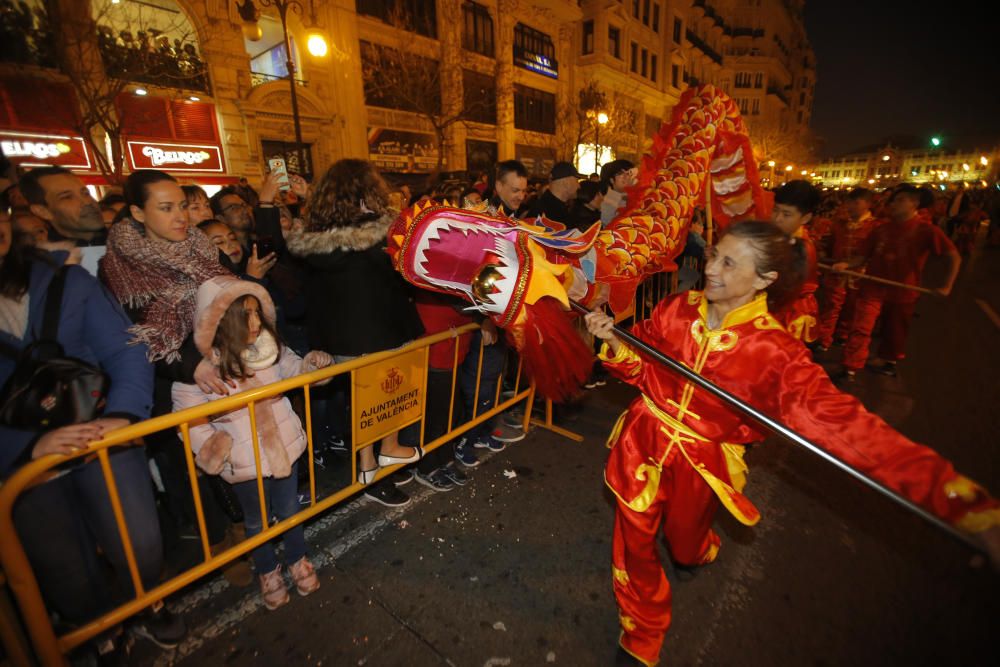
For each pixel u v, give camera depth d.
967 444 3.54
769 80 49.22
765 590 2.35
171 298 1.86
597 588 2.38
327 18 14.95
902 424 3.88
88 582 1.81
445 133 18.84
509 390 4.17
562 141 24.80
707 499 1.80
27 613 1.51
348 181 2.31
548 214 3.98
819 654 2.02
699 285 5.18
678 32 34.22
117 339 1.78
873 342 6.16
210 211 3.16
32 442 1.56
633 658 1.96
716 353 1.64
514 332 1.73
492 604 2.28
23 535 1.61
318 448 3.37
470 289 1.79
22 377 1.56
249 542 2.08
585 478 3.25
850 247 5.61
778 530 2.76
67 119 9.90
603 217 4.20
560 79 24.53
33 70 9.28
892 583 2.39
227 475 2.05
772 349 1.55
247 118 13.33
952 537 1.12
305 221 2.50
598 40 24.73
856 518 2.86
